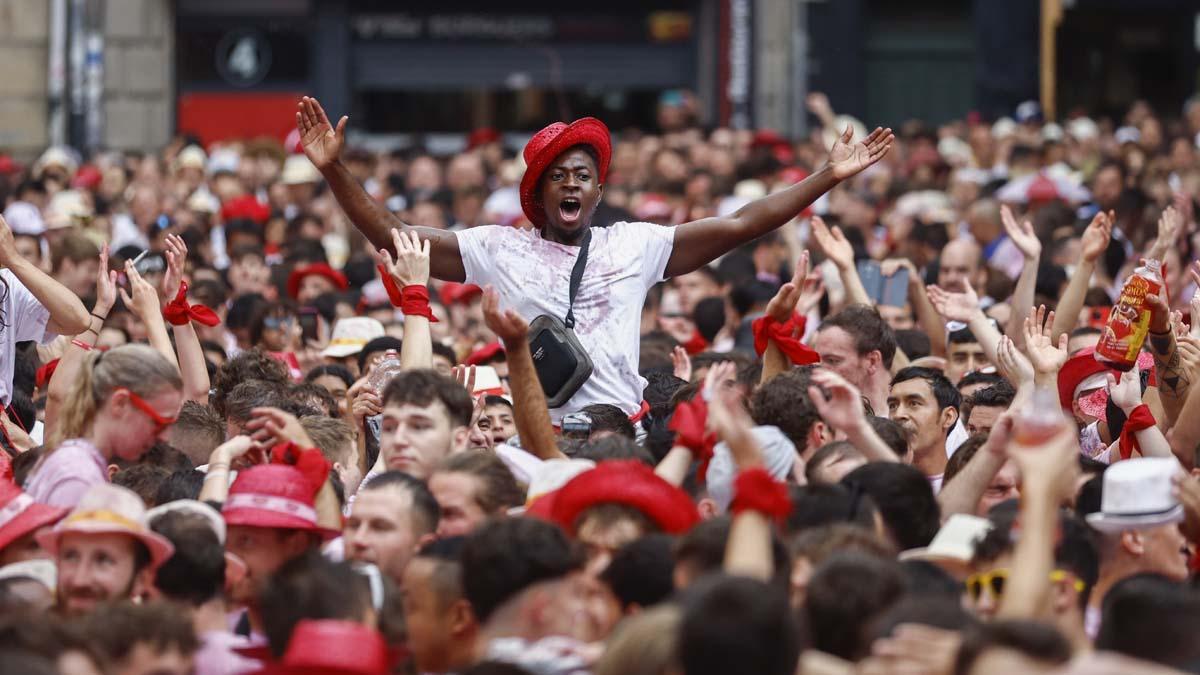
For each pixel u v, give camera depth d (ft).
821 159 157.69
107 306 63.62
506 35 237.86
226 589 47.96
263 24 234.79
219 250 126.62
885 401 65.87
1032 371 59.77
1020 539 39.32
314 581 42.34
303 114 61.31
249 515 47.75
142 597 45.88
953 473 54.24
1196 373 62.75
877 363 65.31
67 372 62.34
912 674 36.50
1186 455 60.54
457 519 49.01
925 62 231.09
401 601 43.60
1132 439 58.70
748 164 141.28
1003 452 50.31
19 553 49.11
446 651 44.34
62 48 200.03
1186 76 223.30
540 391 53.21
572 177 61.57
